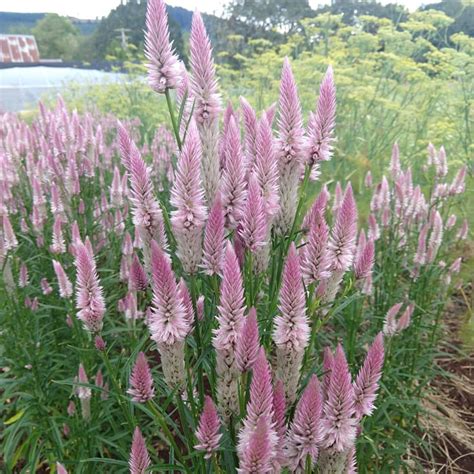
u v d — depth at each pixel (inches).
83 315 17.4
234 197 15.5
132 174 16.0
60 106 39.6
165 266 14.0
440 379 35.1
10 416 30.3
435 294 32.2
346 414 13.4
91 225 34.4
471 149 54.9
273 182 16.1
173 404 29.5
